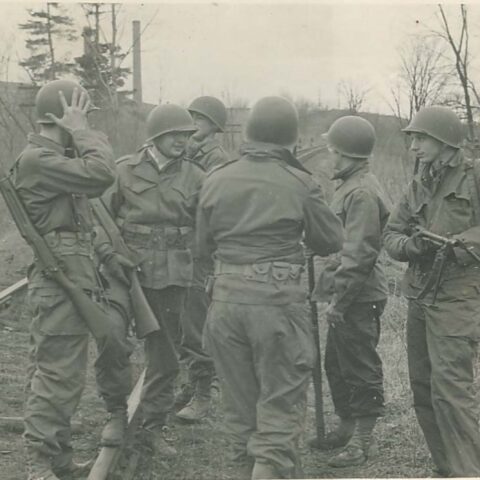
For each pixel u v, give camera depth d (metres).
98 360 3.91
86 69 11.67
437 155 3.80
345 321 4.26
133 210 4.26
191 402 5.08
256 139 3.63
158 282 4.19
